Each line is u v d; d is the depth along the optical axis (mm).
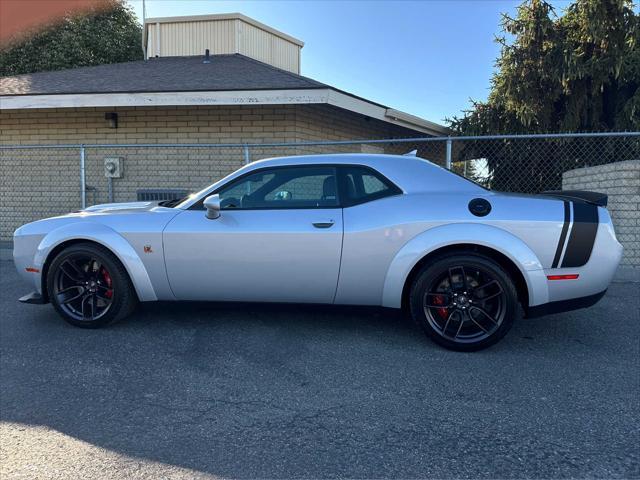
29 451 2561
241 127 9617
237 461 2467
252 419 2869
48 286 4406
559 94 10484
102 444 2623
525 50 10375
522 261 3734
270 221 4082
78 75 10875
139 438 2678
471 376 3434
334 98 8727
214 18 12953
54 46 19094
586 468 2393
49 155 10109
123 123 9875
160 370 3545
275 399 3109
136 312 4887
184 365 3627
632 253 6469
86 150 9977
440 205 3934
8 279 6488
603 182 6801
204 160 9734
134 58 21406
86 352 3883
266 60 13719
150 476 2348
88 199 10047
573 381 3357
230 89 8672
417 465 2426
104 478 2332
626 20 9648
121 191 9969
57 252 4453
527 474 2350
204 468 2410
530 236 3754
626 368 3584
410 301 3959
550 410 2959
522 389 3234
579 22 10094
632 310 5035
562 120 10750
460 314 3877
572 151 10648
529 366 3609
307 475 2354
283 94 8641
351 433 2715
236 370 3537
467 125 11852
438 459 2475
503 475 2342
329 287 4055
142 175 9891
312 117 9836
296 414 2922
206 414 2930
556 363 3668
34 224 4539
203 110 9680
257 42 13484
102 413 2953
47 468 2414
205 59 12156
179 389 3252
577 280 3766
